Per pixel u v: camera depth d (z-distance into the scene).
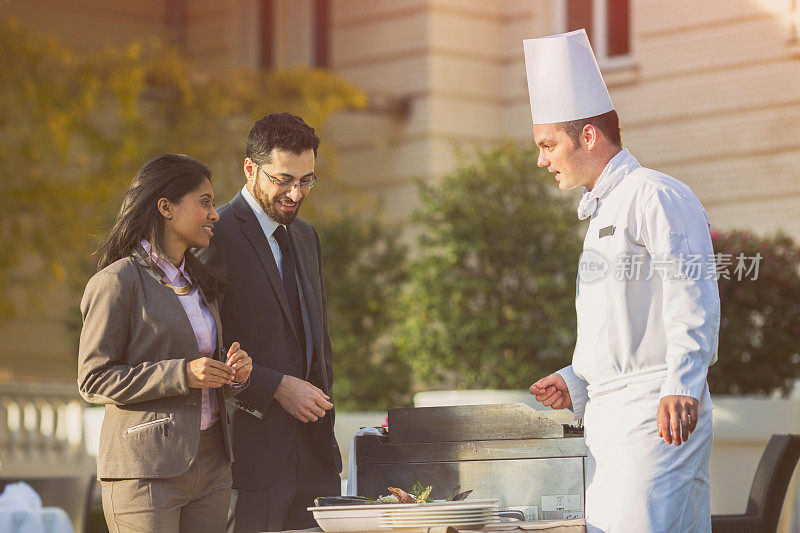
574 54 5.38
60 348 19.92
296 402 5.74
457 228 13.01
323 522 4.57
